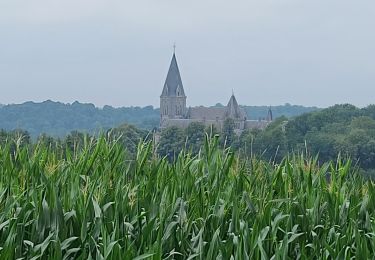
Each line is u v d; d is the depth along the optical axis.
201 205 6.75
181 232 6.20
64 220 5.99
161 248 5.69
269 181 7.96
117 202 6.29
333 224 7.02
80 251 5.93
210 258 5.77
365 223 7.11
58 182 6.91
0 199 6.33
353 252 6.46
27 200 6.19
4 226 5.90
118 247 5.37
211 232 6.39
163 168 7.71
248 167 8.09
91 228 6.09
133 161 7.88
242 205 6.85
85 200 6.29
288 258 6.00
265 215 6.46
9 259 5.46
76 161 7.89
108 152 8.05
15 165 7.76
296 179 7.96
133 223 6.22
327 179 8.12
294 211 6.88
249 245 5.93
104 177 7.16
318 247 6.31
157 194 6.91
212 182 7.52
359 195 7.99
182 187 7.24
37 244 5.91
